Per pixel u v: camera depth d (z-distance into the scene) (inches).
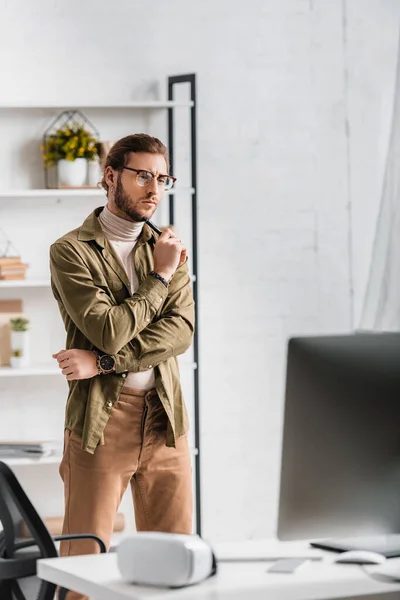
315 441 83.4
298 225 211.5
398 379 85.1
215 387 208.7
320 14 210.7
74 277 130.8
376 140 214.1
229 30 207.0
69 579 78.7
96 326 127.4
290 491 83.4
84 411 130.0
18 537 94.3
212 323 208.5
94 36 201.9
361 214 213.3
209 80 206.7
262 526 210.4
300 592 73.5
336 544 89.9
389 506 84.4
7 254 200.5
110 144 193.5
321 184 212.1
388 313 187.2
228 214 208.5
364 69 213.2
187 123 206.5
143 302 129.6
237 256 209.0
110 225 135.5
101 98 202.2
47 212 201.5
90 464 129.2
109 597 73.4
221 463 209.3
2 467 92.4
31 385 202.2
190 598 71.2
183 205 207.2
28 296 200.7
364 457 84.0
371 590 74.3
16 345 195.0
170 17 204.4
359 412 84.2
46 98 200.5
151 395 132.0
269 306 210.5
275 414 210.7
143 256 136.9
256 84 208.7
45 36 200.4
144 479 133.4
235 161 208.5
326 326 213.2
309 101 211.0
